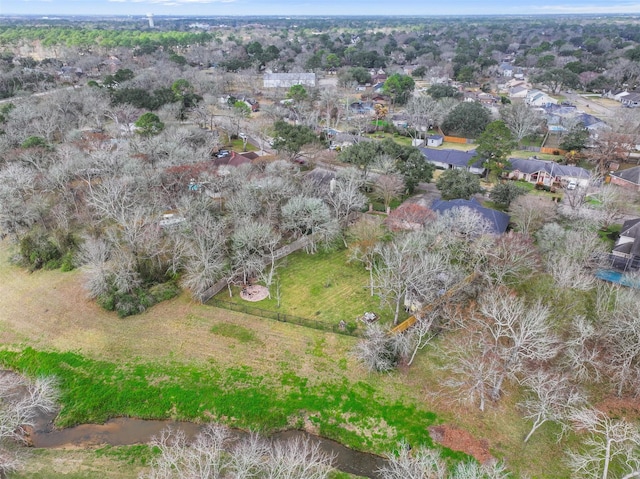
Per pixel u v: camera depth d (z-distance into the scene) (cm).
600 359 3198
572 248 4016
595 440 2731
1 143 6744
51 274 4534
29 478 2600
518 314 2981
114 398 3188
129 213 4816
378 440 2872
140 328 3791
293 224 4838
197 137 7469
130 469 2675
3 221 4869
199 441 2486
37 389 2942
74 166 5694
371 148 6378
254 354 3506
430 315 3512
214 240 4372
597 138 8169
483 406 2972
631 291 3397
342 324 3731
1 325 3872
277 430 2972
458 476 2247
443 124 9506
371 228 4725
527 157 7962
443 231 4241
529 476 2580
